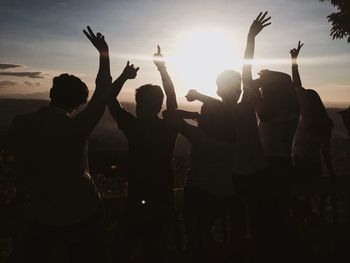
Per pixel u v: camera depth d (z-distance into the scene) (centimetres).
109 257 310
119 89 255
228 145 300
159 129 273
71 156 226
